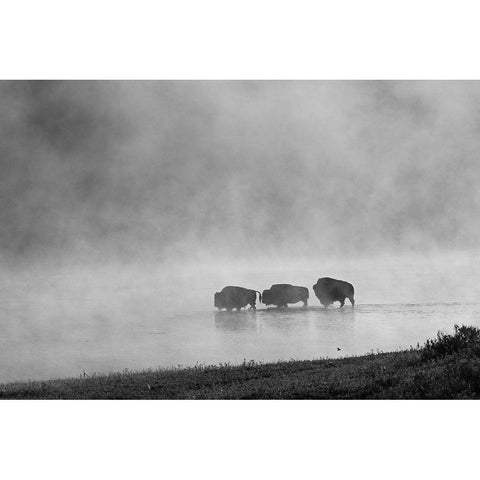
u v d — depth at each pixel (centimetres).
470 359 2977
